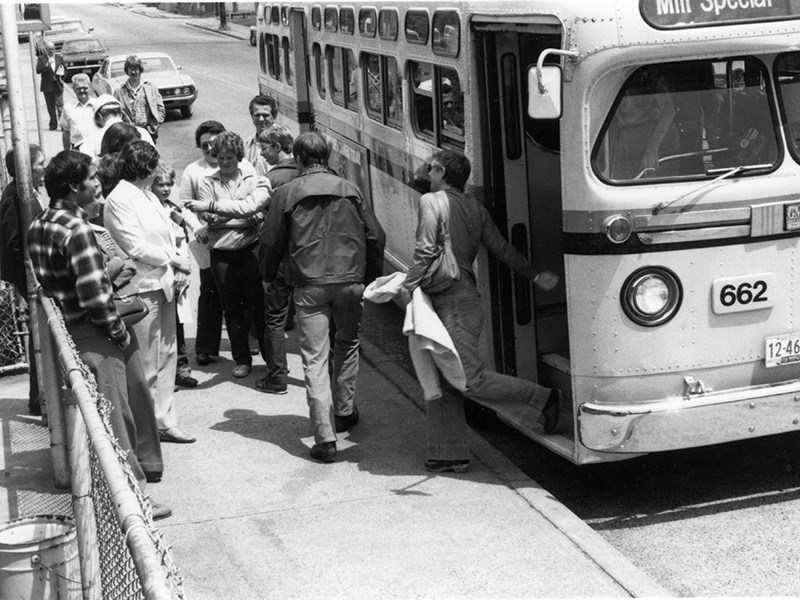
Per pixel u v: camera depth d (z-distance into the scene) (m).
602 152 5.91
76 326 5.88
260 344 8.75
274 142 8.60
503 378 6.57
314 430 7.01
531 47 6.83
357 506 6.34
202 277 9.09
